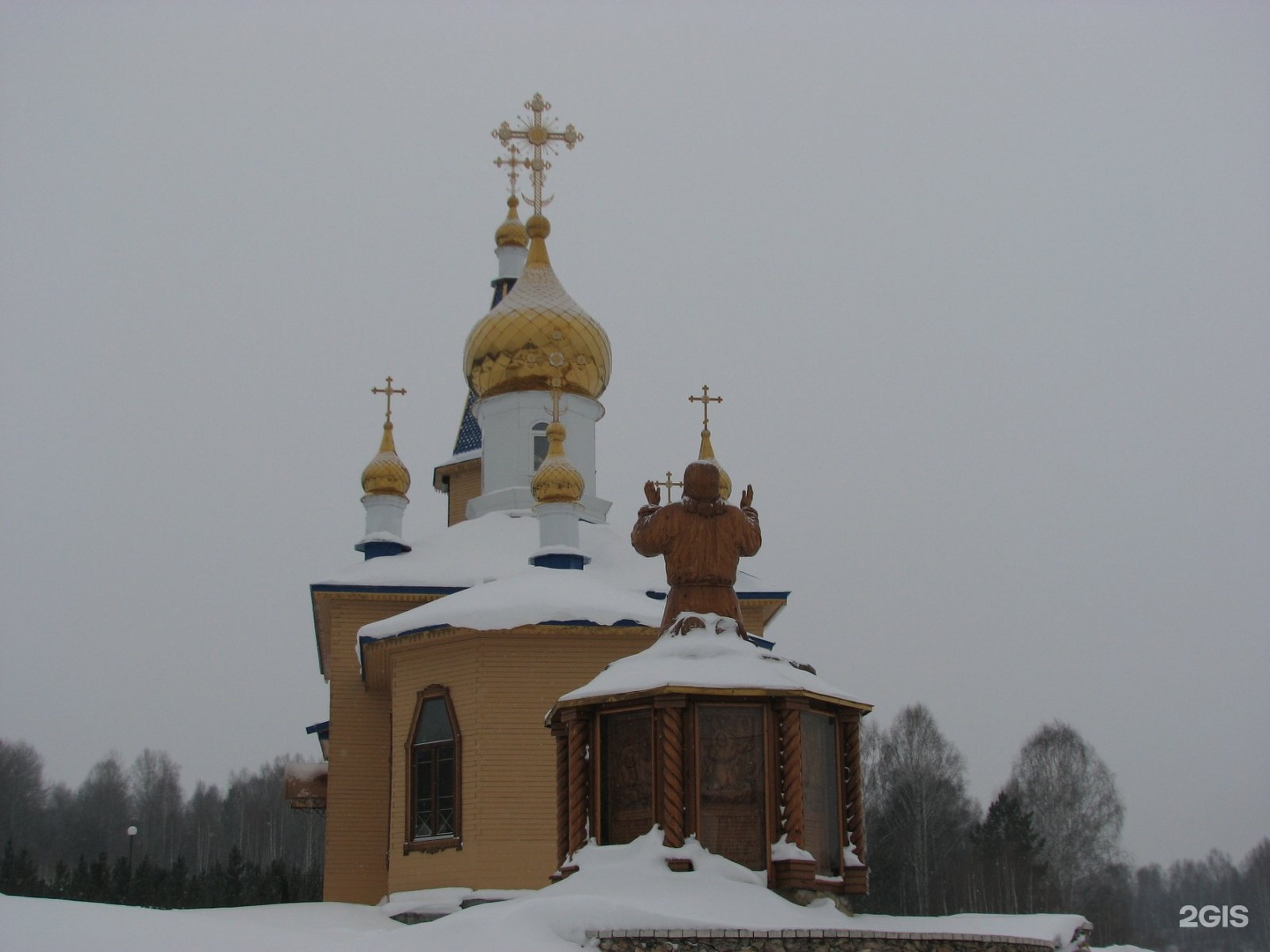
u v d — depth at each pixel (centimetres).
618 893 1702
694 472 2025
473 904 2664
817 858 1894
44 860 8112
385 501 3756
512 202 4659
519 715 2850
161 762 9050
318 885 4238
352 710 3400
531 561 3328
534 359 3850
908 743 6084
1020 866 5634
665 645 1942
